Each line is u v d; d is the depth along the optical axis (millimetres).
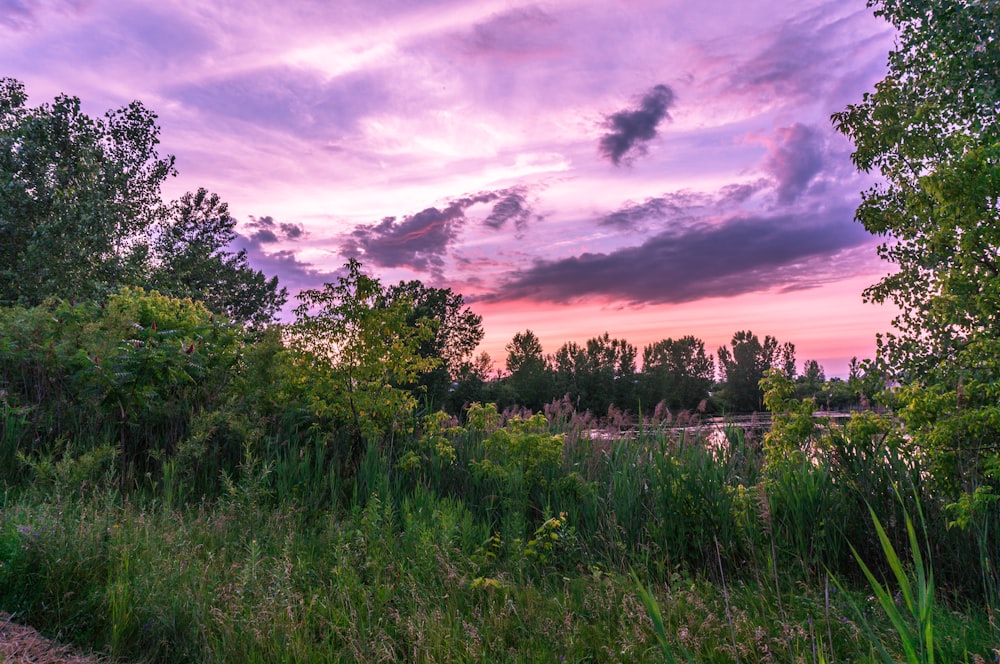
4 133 20438
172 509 7098
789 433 6949
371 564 5570
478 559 6270
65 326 9703
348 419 9742
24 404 8602
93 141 22609
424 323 10023
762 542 6363
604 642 4516
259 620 4168
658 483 7293
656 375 59750
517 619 4801
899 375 8562
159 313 11781
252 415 9562
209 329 10500
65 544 4664
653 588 5633
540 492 8297
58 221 19312
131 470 7746
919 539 6082
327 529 6777
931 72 9875
